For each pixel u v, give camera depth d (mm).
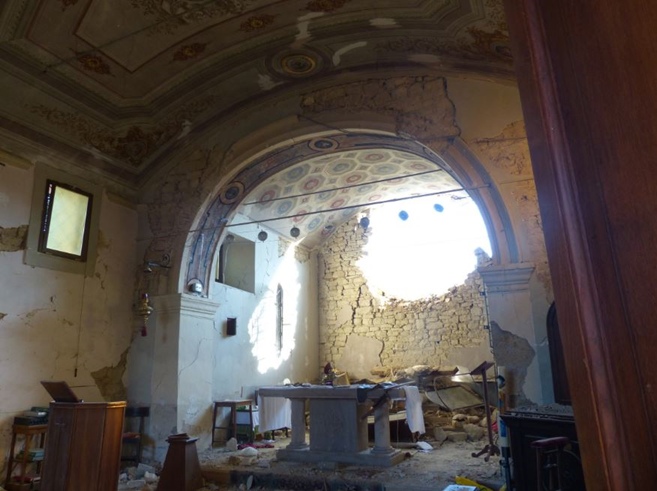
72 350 6578
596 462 774
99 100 6562
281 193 9055
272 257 10273
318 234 11625
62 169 6793
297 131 7199
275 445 7883
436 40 6012
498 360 5621
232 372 8680
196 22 5797
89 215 7055
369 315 11250
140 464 6617
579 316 806
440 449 7250
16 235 6086
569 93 861
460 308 10422
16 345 5918
